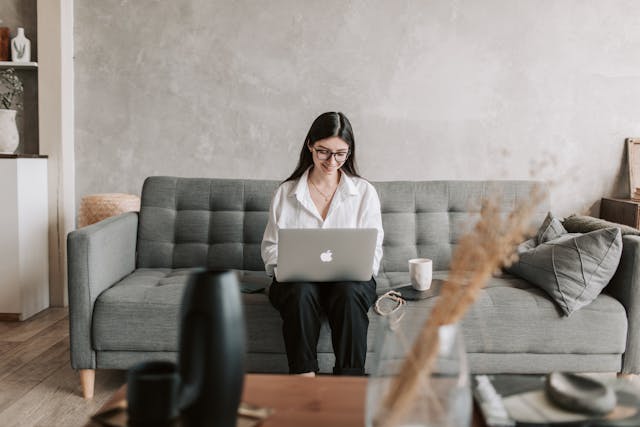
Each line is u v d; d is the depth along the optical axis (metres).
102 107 3.28
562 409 1.04
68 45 3.20
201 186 2.64
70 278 2.00
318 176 2.28
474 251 0.91
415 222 2.67
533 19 3.21
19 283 2.93
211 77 3.26
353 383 1.21
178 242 2.61
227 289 0.88
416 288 2.18
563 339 2.08
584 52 3.23
